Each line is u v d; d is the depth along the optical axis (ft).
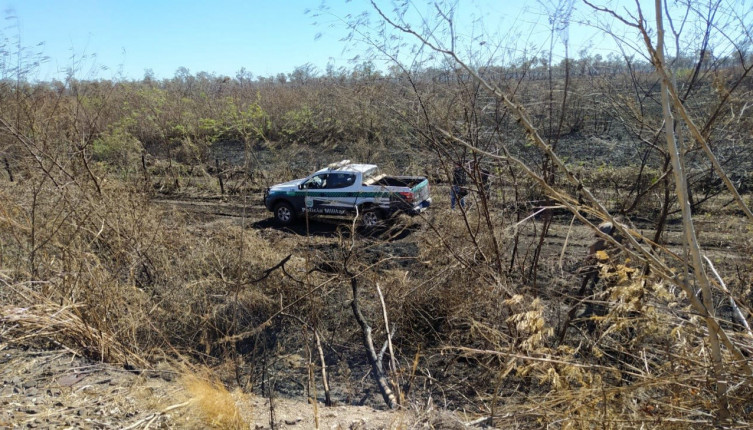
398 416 11.48
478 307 20.85
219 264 26.50
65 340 16.08
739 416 10.54
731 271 19.61
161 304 23.59
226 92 83.35
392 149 36.86
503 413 13.88
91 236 25.22
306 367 20.72
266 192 47.47
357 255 27.12
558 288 23.67
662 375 11.41
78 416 11.09
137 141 56.54
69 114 33.24
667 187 16.76
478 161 19.67
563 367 12.14
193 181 58.85
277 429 11.30
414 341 22.93
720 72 14.20
